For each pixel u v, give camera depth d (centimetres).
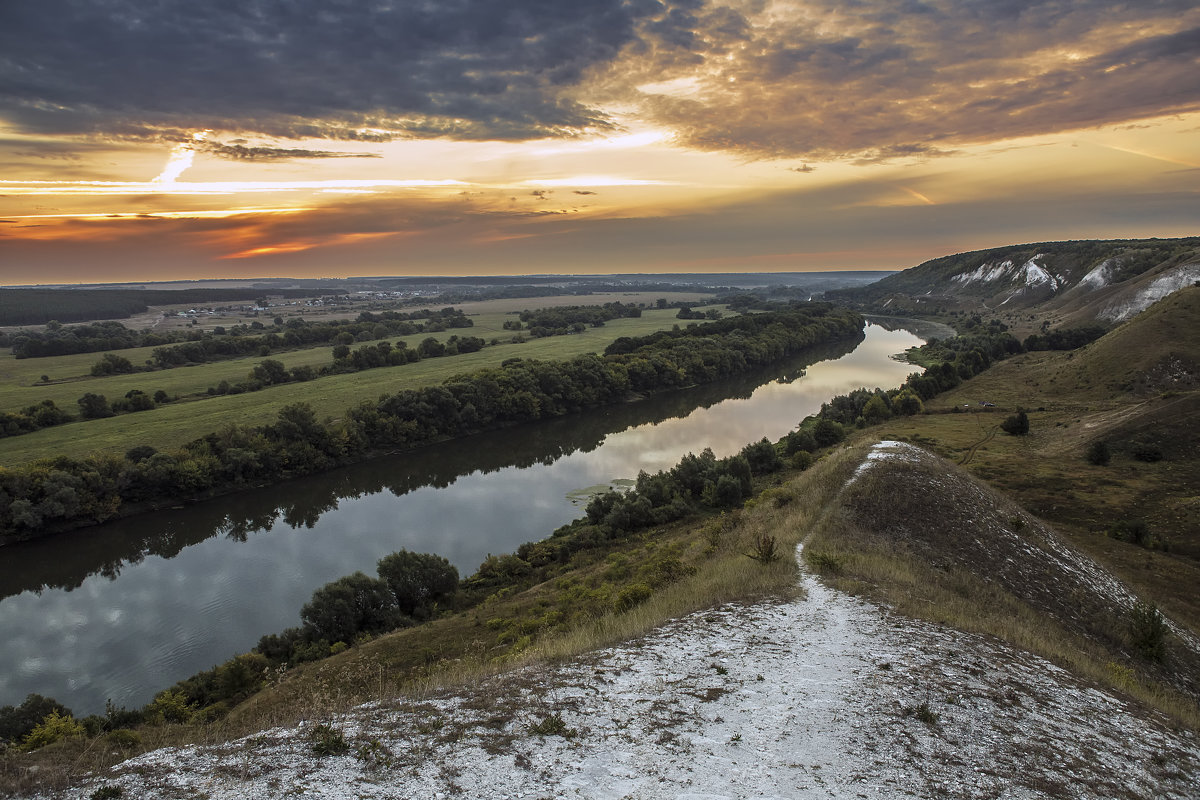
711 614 2089
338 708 1355
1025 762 1278
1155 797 1246
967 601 2466
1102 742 1438
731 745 1238
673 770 1137
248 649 4266
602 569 4384
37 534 6209
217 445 7625
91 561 5816
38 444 7706
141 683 3912
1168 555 4703
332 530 6319
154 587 5228
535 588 4306
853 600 2219
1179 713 1820
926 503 3497
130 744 1193
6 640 4456
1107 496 5928
